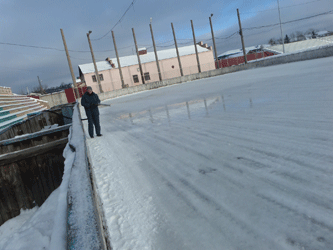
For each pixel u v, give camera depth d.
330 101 4.36
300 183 1.84
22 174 5.71
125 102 16.80
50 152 5.94
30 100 24.58
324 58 18.42
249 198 1.79
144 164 3.07
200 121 5.00
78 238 0.88
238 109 5.39
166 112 7.30
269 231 1.40
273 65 25.36
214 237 1.45
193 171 2.52
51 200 3.23
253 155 2.59
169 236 1.56
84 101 5.54
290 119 3.71
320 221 1.40
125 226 1.78
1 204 5.40
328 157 2.17
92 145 4.84
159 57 41.78
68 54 25.50
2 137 5.99
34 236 2.26
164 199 2.06
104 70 37.12
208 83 17.80
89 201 1.20
